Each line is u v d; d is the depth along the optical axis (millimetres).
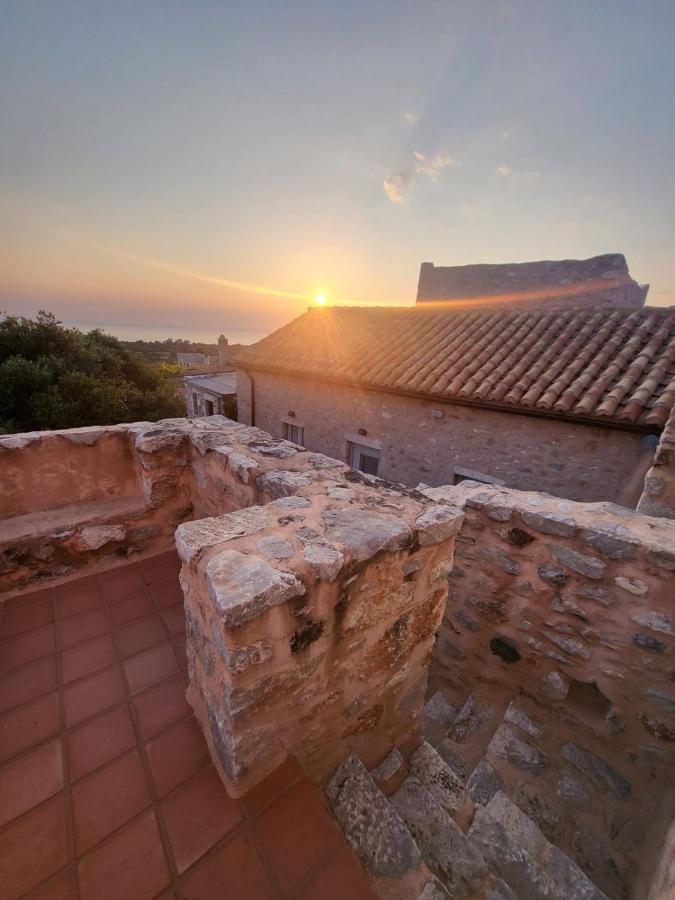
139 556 2656
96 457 2666
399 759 1781
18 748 1411
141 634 1999
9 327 11016
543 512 2453
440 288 11516
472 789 2102
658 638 2104
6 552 2168
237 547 1302
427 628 1820
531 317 6555
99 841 1148
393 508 1704
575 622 2389
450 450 5918
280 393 8797
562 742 2395
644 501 3041
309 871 1121
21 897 1024
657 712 2152
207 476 2572
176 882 1073
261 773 1294
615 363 4719
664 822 1855
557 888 1510
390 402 6555
